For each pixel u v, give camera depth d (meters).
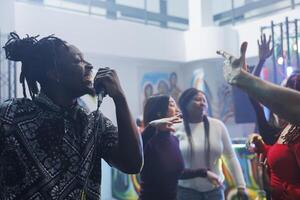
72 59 1.29
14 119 1.19
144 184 2.33
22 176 1.16
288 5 7.16
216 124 2.89
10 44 1.32
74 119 1.28
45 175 1.16
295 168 1.62
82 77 1.30
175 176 2.38
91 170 1.28
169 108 2.45
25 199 1.15
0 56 5.05
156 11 8.20
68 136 1.23
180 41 7.75
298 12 6.27
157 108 2.45
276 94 0.83
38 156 1.17
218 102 7.90
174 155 2.37
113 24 6.79
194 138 2.79
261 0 7.66
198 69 7.94
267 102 0.85
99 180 1.33
